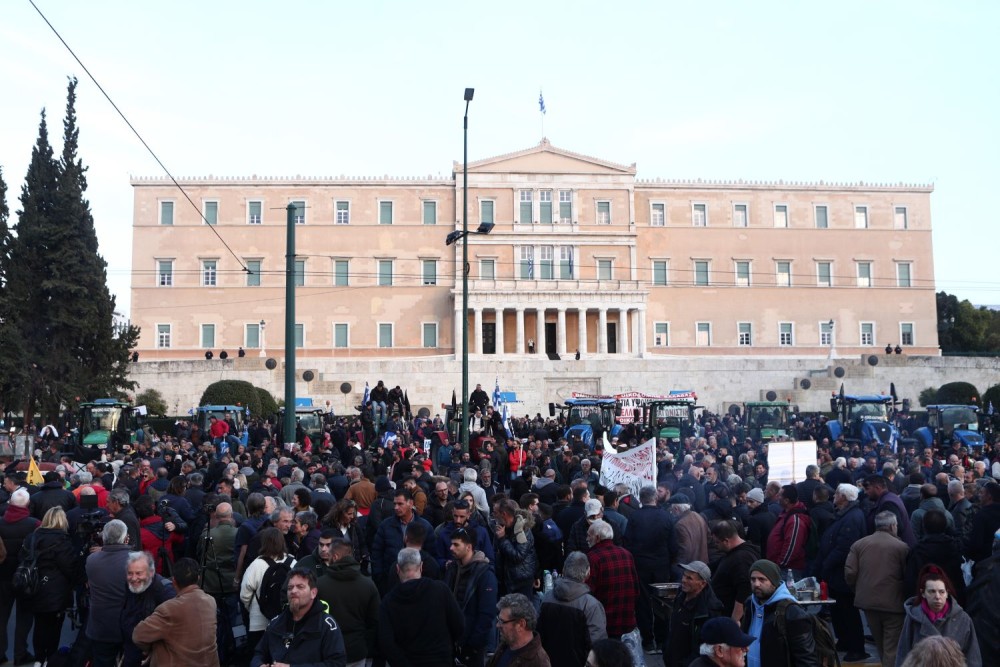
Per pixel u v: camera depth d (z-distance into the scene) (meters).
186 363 82.25
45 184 66.56
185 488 17.23
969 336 118.19
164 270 95.81
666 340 99.38
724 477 23.70
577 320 98.62
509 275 96.94
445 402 83.75
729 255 100.94
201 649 9.68
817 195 102.75
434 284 97.12
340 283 96.75
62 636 16.25
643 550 14.62
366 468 20.97
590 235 97.69
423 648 9.62
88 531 13.88
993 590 11.02
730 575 11.62
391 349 96.12
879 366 86.88
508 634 8.57
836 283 101.75
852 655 14.25
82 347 65.56
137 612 10.85
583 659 9.89
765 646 9.33
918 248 103.12
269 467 19.22
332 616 10.07
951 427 51.94
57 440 40.22
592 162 98.69
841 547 13.99
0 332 59.91
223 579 13.55
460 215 97.62
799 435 48.53
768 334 100.31
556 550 14.57
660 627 15.00
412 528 11.33
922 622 10.01
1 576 14.70
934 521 12.41
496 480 27.19
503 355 88.81
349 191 97.75
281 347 95.56
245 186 96.81
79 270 64.69
